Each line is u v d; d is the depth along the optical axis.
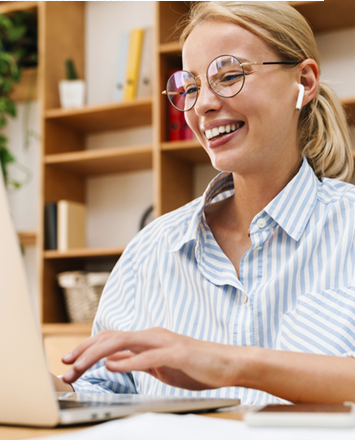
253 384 0.66
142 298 1.20
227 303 1.04
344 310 0.94
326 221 1.04
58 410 0.53
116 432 0.41
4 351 0.54
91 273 2.65
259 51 1.05
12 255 0.53
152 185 2.98
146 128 3.04
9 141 3.25
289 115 1.08
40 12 2.91
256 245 1.05
